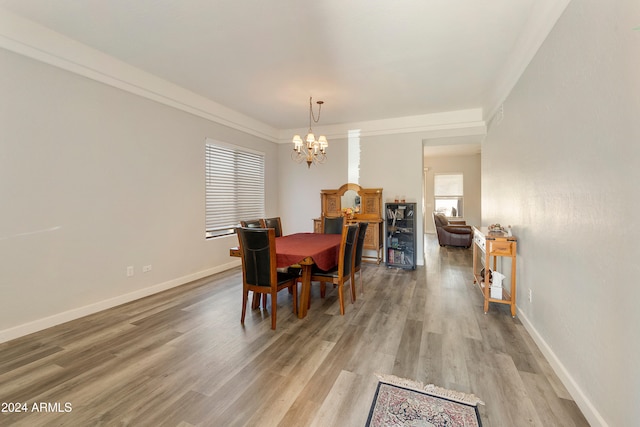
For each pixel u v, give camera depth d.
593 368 1.54
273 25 2.48
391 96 4.19
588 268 1.60
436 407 1.66
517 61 2.77
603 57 1.45
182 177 4.03
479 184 9.27
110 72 3.10
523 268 2.73
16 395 1.76
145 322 2.82
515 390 1.81
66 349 2.30
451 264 5.40
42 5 2.25
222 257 4.80
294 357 2.20
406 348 2.33
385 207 5.24
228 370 2.03
